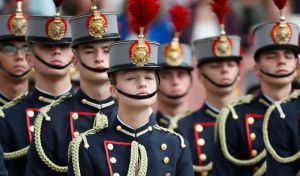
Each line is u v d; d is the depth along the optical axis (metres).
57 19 28.95
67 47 29.17
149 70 25.14
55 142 27.89
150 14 25.08
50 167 27.73
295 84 33.28
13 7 38.00
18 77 30.91
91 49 27.73
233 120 31.45
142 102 25.08
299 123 29.31
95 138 25.58
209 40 33.38
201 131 34.12
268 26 30.34
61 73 29.20
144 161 25.22
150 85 25.17
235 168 31.23
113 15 27.84
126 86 25.11
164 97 35.28
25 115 29.67
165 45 35.16
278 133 29.25
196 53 33.91
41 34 29.00
